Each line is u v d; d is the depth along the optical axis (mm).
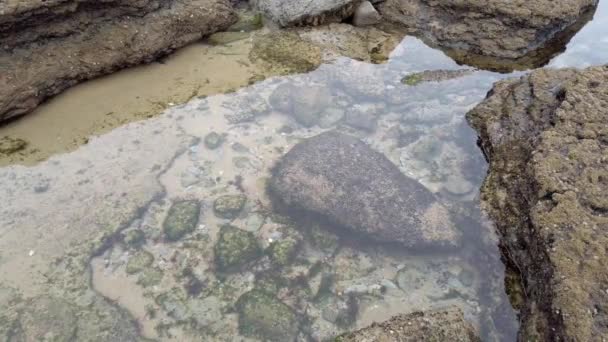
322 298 1612
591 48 2719
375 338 1390
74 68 2264
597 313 1298
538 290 1470
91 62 2297
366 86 2404
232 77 2430
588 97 1900
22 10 2059
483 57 2680
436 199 1854
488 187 1875
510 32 2691
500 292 1604
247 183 1952
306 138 2139
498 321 1524
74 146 2059
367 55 2615
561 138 1775
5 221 1786
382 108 2318
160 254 1723
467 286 1636
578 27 2875
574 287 1354
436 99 2373
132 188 1919
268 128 2188
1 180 1914
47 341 1481
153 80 2385
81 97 2260
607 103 1855
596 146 1715
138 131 2139
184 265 1693
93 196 1884
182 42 2553
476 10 2746
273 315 1546
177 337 1513
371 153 1979
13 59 2133
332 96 2354
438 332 1391
